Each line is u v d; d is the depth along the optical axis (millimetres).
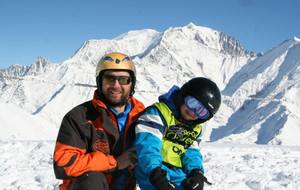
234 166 4777
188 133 2041
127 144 2037
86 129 1961
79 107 2000
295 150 6895
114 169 1931
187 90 1974
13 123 15867
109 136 2004
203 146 7137
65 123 1944
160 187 1822
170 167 2037
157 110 2004
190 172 2021
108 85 2014
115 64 2000
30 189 3469
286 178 4117
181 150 2053
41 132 16562
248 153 6035
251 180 3902
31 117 17609
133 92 2133
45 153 5516
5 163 4754
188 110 1968
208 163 5020
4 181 3809
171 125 2008
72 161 1864
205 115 1974
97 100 2000
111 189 2008
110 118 2016
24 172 4184
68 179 1895
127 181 2029
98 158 1890
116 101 2031
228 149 6562
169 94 2047
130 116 2062
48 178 3824
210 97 1941
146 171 1885
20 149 5879
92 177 1859
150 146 1922
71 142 1909
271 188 3643
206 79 1991
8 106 17188
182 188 2006
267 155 5906
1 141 6734
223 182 3814
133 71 2053
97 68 2057
